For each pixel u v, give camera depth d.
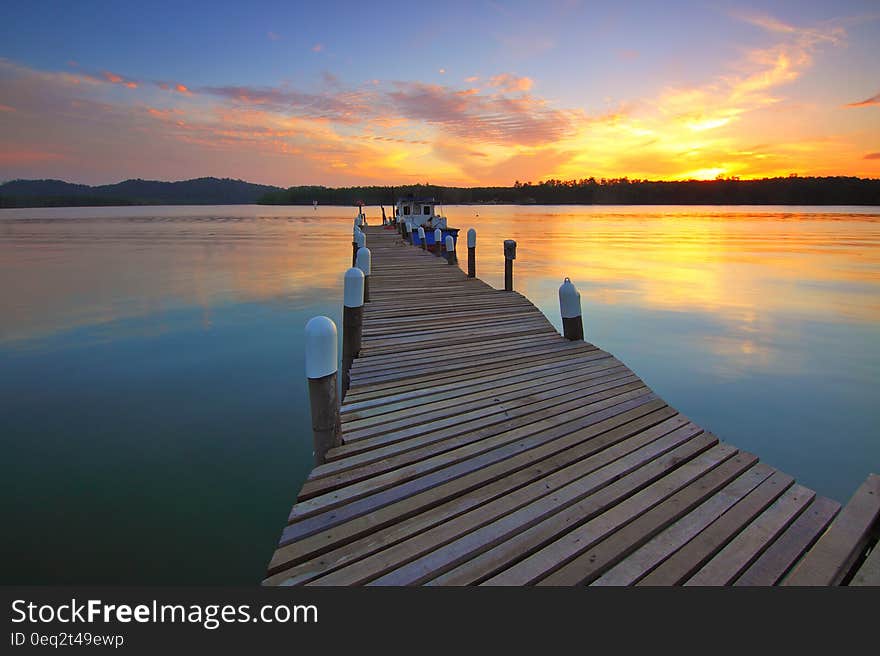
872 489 2.94
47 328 10.60
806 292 14.45
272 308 12.89
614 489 3.04
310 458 5.15
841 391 7.17
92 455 5.16
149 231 43.38
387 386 4.68
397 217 28.22
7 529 3.92
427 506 2.83
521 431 3.77
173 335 10.16
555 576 2.35
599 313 12.20
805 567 2.38
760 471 3.27
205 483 4.67
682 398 6.98
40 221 62.31
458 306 8.33
